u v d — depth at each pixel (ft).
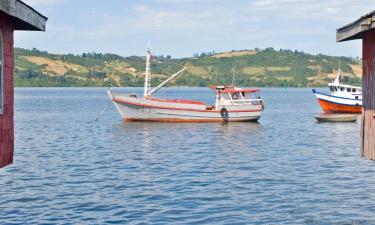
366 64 65.72
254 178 117.19
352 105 326.03
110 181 114.62
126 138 206.28
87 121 297.94
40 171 127.34
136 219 82.99
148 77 269.64
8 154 60.95
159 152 165.27
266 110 421.59
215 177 119.03
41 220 82.43
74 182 113.39
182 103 260.42
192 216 84.53
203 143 189.57
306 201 93.91
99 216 84.84
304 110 422.00
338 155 156.15
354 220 81.35
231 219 82.53
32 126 265.54
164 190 104.47
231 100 263.70
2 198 97.40
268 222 80.64
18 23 62.64
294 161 143.84
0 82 57.93
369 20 55.57
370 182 111.04
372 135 63.87
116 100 258.78
